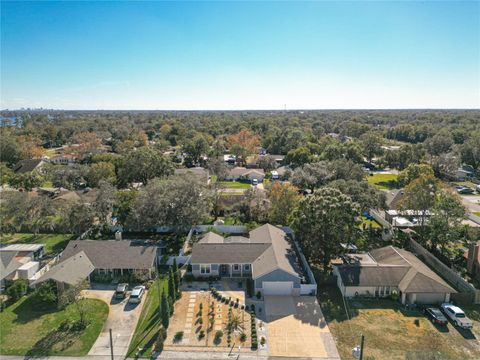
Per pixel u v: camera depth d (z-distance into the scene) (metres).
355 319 32.84
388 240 51.38
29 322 32.06
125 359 27.45
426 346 29.02
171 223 48.28
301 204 42.69
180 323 31.97
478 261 39.59
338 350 28.66
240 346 29.00
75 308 34.31
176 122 197.12
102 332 30.69
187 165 113.44
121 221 54.56
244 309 34.28
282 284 36.97
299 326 31.75
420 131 157.00
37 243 50.66
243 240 47.41
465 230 48.12
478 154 101.88
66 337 29.94
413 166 75.94
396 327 31.64
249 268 41.47
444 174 98.12
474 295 35.22
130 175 75.81
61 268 36.88
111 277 39.72
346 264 40.62
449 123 197.50
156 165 75.12
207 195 53.81
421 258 45.38
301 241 42.72
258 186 88.31
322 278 39.72
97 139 131.50
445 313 33.34
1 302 35.03
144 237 52.44
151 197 48.75
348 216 39.69
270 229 48.50
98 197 53.66
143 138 144.50
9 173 81.06
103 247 42.41
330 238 39.75
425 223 49.44
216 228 54.12
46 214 54.03
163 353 28.08
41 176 80.25
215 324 31.89
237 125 182.12
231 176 97.44
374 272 37.62
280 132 139.75
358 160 99.06
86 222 50.97
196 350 28.47
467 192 82.75
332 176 70.88
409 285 35.28
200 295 36.97
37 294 36.12
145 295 36.84
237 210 59.16
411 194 50.59
